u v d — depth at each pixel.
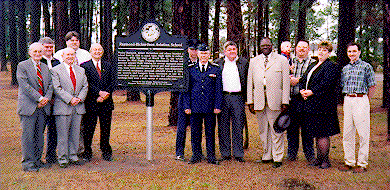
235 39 9.16
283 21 20.45
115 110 14.10
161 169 5.48
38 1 22.41
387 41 7.97
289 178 4.98
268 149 5.92
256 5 22.48
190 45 6.11
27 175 5.04
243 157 6.32
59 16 13.67
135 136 8.48
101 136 6.05
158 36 5.73
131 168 5.54
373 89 5.12
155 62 5.77
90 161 5.99
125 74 5.80
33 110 5.11
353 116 5.21
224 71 6.06
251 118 11.66
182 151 6.19
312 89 5.46
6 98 17.77
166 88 5.80
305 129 5.97
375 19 16.39
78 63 6.16
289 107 5.98
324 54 5.46
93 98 5.85
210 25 31.33
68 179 4.88
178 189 4.51
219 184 4.72
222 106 6.07
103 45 24.59
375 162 5.83
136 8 14.50
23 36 26.98
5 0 26.86
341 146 7.17
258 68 5.77
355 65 5.18
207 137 5.93
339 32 14.87
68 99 5.38
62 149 5.49
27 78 5.11
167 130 9.30
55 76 5.40
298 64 6.11
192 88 5.88
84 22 26.20
